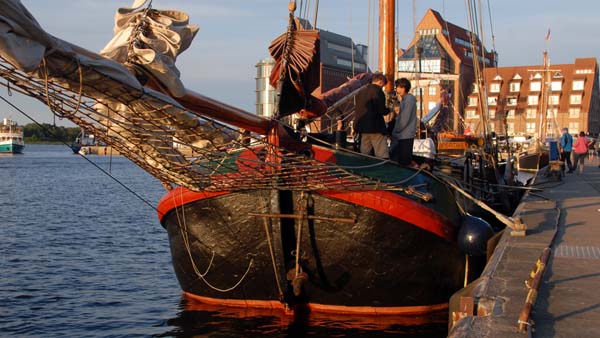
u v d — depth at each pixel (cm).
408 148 1134
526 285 693
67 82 710
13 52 619
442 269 1070
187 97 832
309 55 991
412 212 994
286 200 1000
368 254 1012
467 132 2934
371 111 1083
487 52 7631
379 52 1566
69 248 2031
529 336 535
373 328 1026
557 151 2622
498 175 1730
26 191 4728
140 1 833
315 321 1057
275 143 966
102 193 4603
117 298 1350
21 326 1152
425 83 3073
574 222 1205
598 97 10906
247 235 1028
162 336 1072
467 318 590
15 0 612
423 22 9000
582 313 613
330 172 968
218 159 959
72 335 1098
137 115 802
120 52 783
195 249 1087
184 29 834
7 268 1686
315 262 1024
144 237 2284
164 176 998
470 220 1080
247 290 1092
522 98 10188
